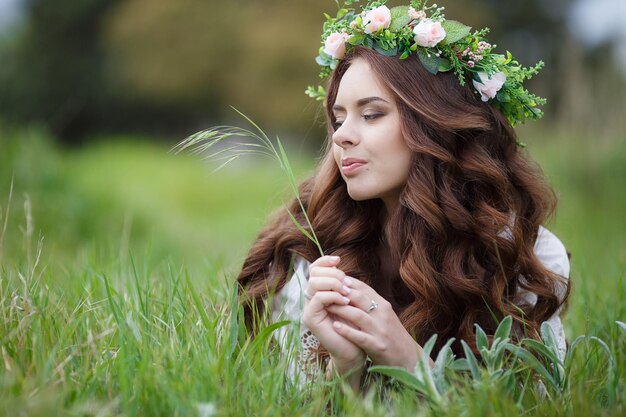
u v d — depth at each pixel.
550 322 2.09
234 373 1.67
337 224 2.17
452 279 1.99
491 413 1.52
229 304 2.10
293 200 2.34
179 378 1.60
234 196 9.47
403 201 2.01
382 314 1.79
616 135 6.66
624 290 2.74
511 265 2.04
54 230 4.55
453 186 2.04
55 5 23.09
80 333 1.85
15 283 2.20
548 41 21.64
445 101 2.04
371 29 2.01
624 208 5.69
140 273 2.54
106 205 5.29
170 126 24.33
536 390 1.78
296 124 21.06
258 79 21.36
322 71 2.29
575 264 3.58
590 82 7.02
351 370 1.78
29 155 5.19
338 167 2.17
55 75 22.58
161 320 1.91
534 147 7.00
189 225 6.41
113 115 23.62
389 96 1.98
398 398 1.65
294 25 21.61
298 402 1.66
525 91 2.19
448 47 2.06
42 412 1.43
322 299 1.78
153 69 22.47
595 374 1.88
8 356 1.65
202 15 22.48
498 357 1.73
